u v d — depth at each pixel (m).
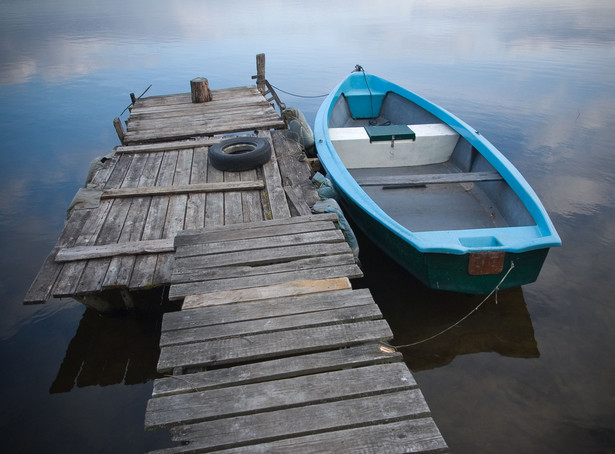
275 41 21.86
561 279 5.13
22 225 6.92
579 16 24.56
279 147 6.83
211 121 8.17
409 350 4.28
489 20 25.16
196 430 2.38
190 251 3.93
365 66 15.92
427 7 34.44
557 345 4.26
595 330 4.42
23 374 4.19
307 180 5.69
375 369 2.71
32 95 13.71
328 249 3.90
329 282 3.47
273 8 38.44
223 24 28.70
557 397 3.71
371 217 4.71
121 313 4.84
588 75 13.49
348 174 5.35
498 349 4.25
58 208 7.43
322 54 18.36
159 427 2.43
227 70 16.27
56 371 4.21
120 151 6.66
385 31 23.41
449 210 5.62
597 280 5.09
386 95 8.81
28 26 28.19
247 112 8.62
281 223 4.36
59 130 10.87
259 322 3.09
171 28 27.27
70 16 33.28
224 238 4.12
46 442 3.52
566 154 8.50
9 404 3.88
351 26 25.80
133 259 4.27
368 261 5.61
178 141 7.12
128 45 21.58
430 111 7.47
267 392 2.58
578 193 7.07
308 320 3.08
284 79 14.80
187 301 3.31
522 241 3.94
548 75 13.72
